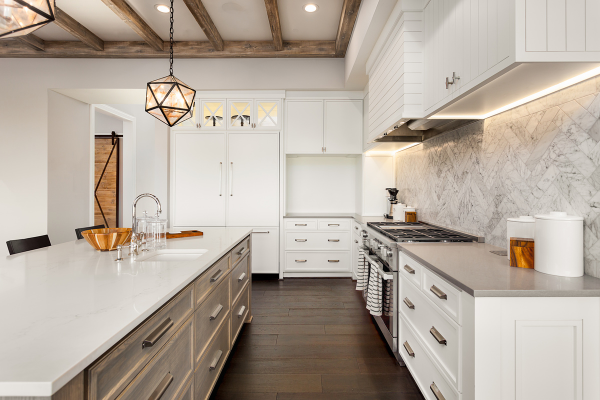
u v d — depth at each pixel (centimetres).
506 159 185
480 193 212
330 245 416
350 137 417
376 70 290
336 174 472
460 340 121
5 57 385
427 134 292
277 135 412
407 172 361
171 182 413
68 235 418
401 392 177
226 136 412
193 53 379
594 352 110
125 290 108
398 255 203
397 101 223
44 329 78
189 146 412
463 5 153
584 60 113
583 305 110
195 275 133
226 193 413
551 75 129
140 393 93
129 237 192
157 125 451
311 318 280
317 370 198
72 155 425
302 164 472
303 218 414
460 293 121
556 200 147
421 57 208
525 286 113
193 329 137
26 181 386
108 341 73
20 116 387
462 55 155
